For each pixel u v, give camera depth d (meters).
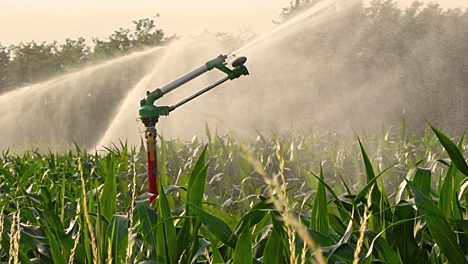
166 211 3.88
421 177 3.88
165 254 3.75
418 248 3.64
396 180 6.41
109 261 2.28
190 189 4.05
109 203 4.40
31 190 6.91
